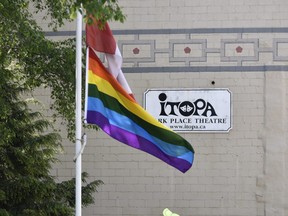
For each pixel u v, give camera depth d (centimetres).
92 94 1201
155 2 1839
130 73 1827
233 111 1803
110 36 1229
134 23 1839
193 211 1788
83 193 1666
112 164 1809
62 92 1533
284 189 1781
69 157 1822
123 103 1213
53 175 1817
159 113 1814
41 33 1443
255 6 1825
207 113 1805
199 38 1827
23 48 1422
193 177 1792
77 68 1215
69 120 1588
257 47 1816
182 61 1823
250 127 1797
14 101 1608
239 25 1823
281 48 1814
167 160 1210
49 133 1677
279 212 1777
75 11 1098
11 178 1529
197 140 1802
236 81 1809
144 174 1802
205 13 1831
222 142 1797
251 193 1784
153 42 1831
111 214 1802
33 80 1531
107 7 1098
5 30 1373
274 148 1791
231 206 1783
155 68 1823
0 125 1445
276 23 1820
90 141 1817
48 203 1530
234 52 1817
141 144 1207
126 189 1805
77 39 1219
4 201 1510
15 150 1517
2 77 1438
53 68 1500
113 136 1203
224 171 1791
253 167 1789
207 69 1816
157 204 1795
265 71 1808
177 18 1834
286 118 1797
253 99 1803
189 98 1814
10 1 1373
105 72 1213
